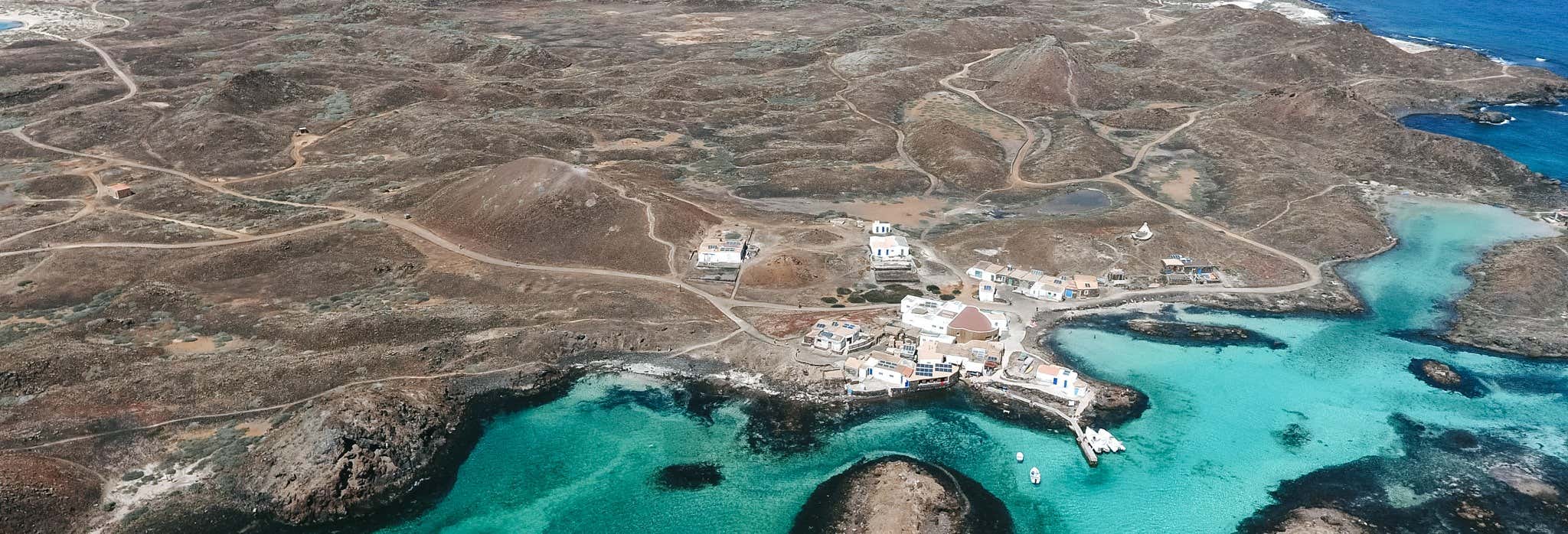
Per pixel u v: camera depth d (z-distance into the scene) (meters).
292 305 124.06
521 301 126.31
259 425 97.88
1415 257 147.25
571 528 87.25
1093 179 182.75
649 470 95.38
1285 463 96.12
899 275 135.25
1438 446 98.56
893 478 90.81
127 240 143.62
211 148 189.62
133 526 83.38
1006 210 166.12
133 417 97.00
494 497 91.38
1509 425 102.38
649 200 155.25
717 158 198.62
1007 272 134.75
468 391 106.75
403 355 109.81
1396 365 115.06
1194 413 104.50
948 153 190.62
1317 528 84.69
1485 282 137.25
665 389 108.56
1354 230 152.75
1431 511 88.00
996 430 101.38
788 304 126.81
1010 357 114.62
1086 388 107.19
